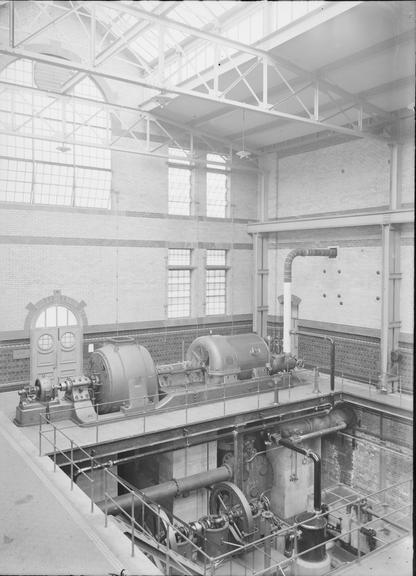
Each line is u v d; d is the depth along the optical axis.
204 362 15.05
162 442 11.98
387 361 14.16
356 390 14.97
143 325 17.28
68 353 15.71
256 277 19.69
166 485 11.79
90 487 10.94
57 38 14.62
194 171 18.55
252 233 19.92
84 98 14.23
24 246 14.88
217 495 11.85
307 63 10.29
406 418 10.00
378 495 12.65
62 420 12.30
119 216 16.70
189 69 14.06
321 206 17.59
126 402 12.88
